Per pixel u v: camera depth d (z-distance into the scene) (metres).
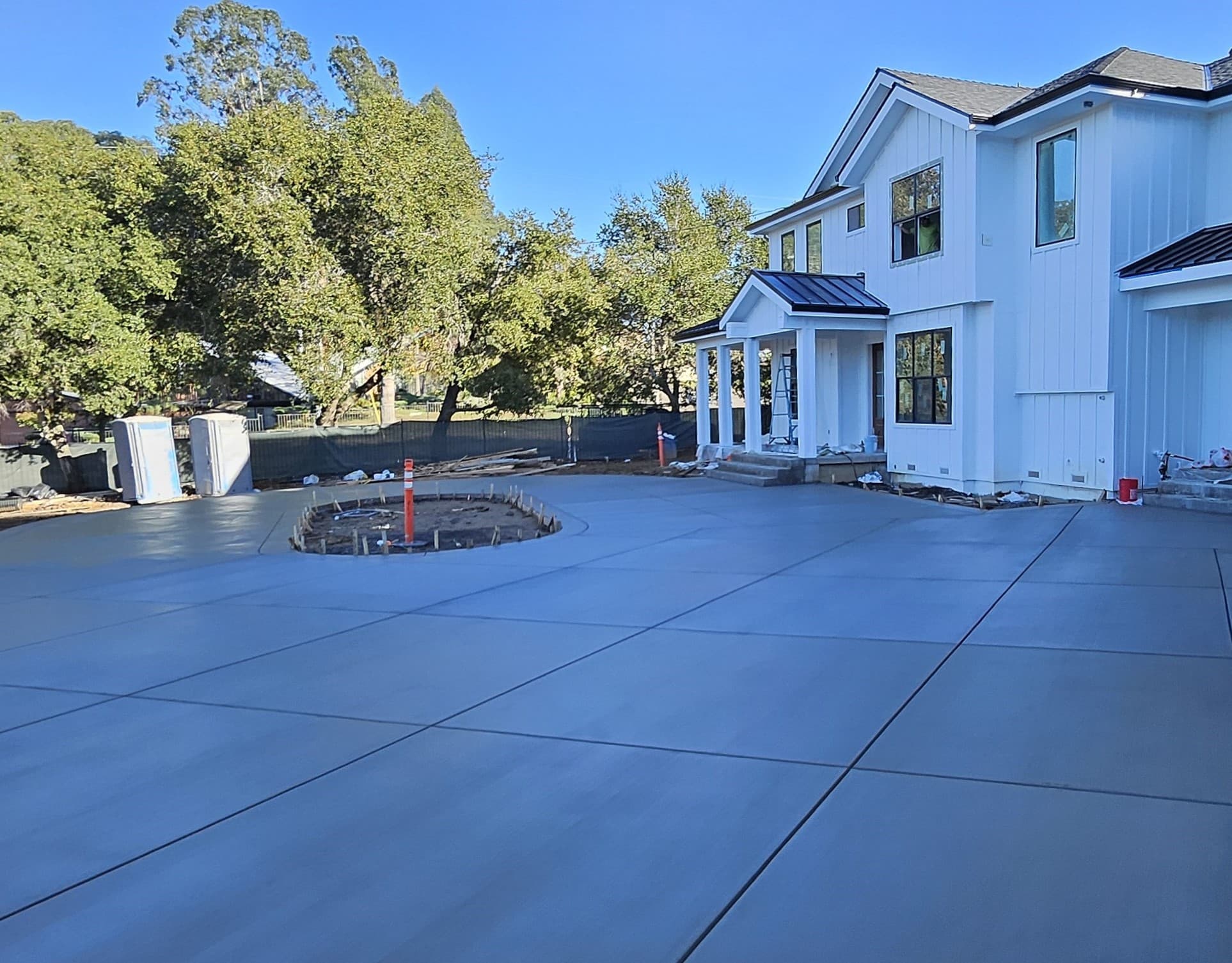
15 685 5.84
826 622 6.54
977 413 14.10
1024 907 2.84
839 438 18.72
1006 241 13.62
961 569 8.20
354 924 2.92
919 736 4.29
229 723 4.94
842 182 16.78
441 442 24.14
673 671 5.53
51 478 21.78
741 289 17.80
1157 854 3.13
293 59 61.88
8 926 3.00
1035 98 12.12
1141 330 12.07
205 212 20.11
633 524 12.23
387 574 9.34
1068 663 5.30
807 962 2.62
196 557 11.08
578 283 25.77
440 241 21.66
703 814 3.59
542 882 3.14
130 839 3.60
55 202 18.58
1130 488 11.78
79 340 18.64
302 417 34.62
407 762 4.28
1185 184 12.26
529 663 5.84
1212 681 4.88
